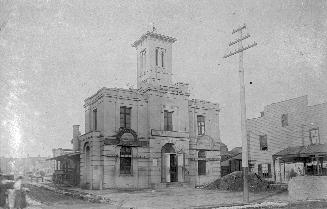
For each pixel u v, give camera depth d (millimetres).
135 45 35375
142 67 34375
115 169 27672
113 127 28328
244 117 17672
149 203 17234
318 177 20672
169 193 23906
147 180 28891
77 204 17438
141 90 31047
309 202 17359
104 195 22094
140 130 29656
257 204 16328
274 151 33188
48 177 38750
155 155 29344
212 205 16094
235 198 19625
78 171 31750
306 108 29859
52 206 16500
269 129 33938
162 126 30297
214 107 34406
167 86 31266
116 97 28875
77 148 32781
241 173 27594
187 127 31828
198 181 31688
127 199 19391
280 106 32750
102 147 27734
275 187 25438
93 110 30844
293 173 29609
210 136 33531
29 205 16328
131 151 28859
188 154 31188
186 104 32156
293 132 31156
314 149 27297
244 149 17594
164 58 33938
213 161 33281
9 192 14477
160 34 33469
